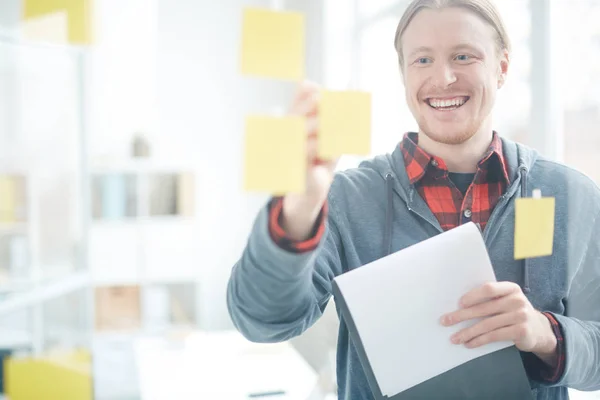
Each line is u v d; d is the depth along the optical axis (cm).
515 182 89
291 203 62
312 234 63
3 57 346
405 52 87
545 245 85
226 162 402
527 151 95
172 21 393
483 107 85
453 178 91
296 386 177
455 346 71
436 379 69
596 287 91
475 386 70
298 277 64
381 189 92
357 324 68
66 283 240
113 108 386
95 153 381
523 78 173
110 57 383
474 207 89
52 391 83
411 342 69
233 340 236
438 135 85
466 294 71
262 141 59
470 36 83
